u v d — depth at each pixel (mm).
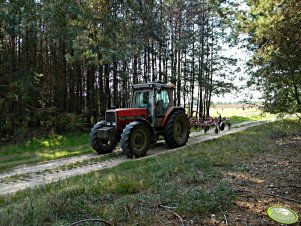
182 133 9961
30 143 10930
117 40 12984
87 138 12609
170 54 20359
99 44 12438
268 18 3824
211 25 20797
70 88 16984
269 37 3967
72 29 12859
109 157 8094
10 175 6141
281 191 4086
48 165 7137
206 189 4172
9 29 10484
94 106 16891
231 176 4953
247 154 6883
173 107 9859
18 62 14109
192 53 21609
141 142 8203
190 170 5336
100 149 8648
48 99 14602
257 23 3971
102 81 16703
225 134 12617
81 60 13422
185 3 19281
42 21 13195
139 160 7109
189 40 20531
